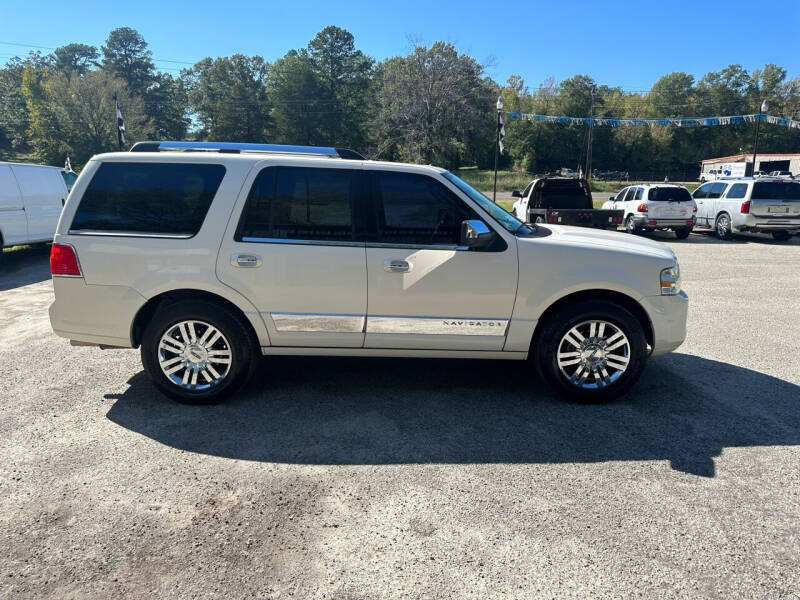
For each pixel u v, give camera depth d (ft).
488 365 17.04
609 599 7.35
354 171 13.42
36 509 9.35
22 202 38.58
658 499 9.73
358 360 17.40
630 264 13.48
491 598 7.35
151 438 11.98
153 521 9.04
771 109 308.40
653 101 331.36
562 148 324.80
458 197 13.44
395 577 7.75
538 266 13.34
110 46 300.61
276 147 14.23
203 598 7.33
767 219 51.90
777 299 27.04
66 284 13.34
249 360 13.67
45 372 16.17
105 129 217.56
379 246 13.28
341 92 294.66
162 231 13.24
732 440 12.02
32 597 7.31
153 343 13.37
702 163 195.72
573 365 14.01
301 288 13.25
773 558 8.18
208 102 307.58
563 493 9.91
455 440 11.98
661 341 13.88
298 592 7.45
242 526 8.92
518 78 342.03
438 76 190.08
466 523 9.02
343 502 9.61
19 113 306.55
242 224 13.23
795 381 15.79
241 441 11.87
